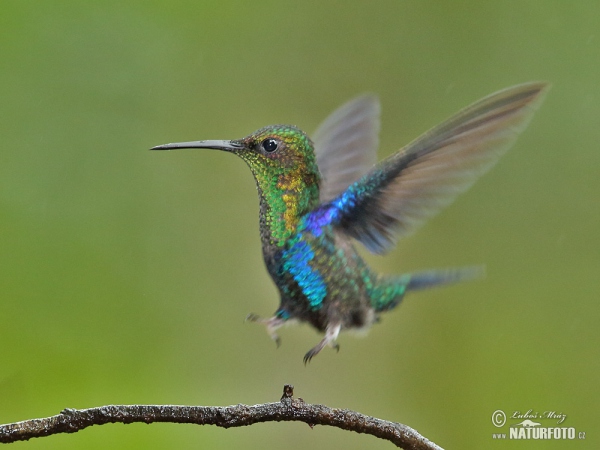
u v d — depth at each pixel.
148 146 12.31
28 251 11.23
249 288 11.93
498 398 11.41
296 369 11.59
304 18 12.98
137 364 10.91
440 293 11.91
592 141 12.27
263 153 6.62
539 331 11.66
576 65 12.55
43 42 12.36
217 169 12.38
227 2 13.02
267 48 12.95
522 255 11.94
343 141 8.09
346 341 11.78
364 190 6.49
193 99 12.68
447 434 11.45
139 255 11.70
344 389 11.59
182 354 11.20
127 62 12.55
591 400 11.23
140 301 11.36
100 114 12.31
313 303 6.55
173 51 12.75
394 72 12.85
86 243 11.50
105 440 9.77
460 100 12.68
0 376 10.44
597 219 11.86
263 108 12.79
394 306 6.95
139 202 11.98
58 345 10.76
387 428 5.25
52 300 10.96
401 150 6.38
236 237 12.05
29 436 4.98
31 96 12.13
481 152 6.10
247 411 5.18
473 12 12.88
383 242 6.52
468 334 11.73
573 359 11.42
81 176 11.88
